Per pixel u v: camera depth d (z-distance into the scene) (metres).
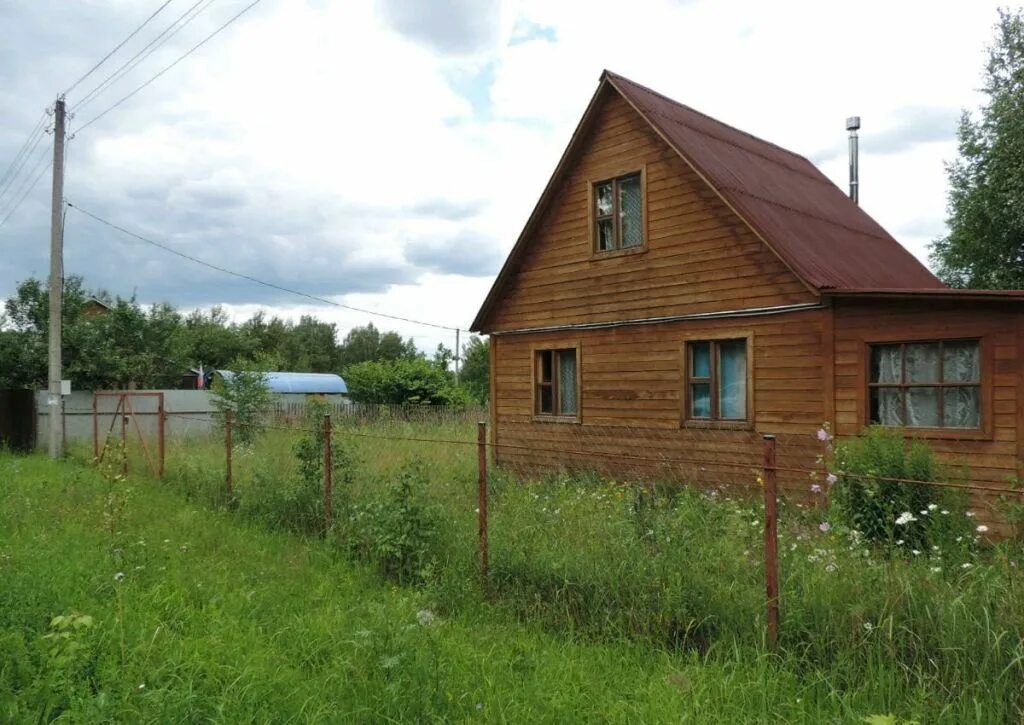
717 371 11.67
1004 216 22.73
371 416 26.42
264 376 24.53
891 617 4.20
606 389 13.28
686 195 11.98
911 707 3.79
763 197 11.99
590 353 13.58
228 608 5.64
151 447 15.17
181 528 8.73
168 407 24.88
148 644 4.62
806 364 10.41
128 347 28.86
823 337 10.20
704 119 14.70
